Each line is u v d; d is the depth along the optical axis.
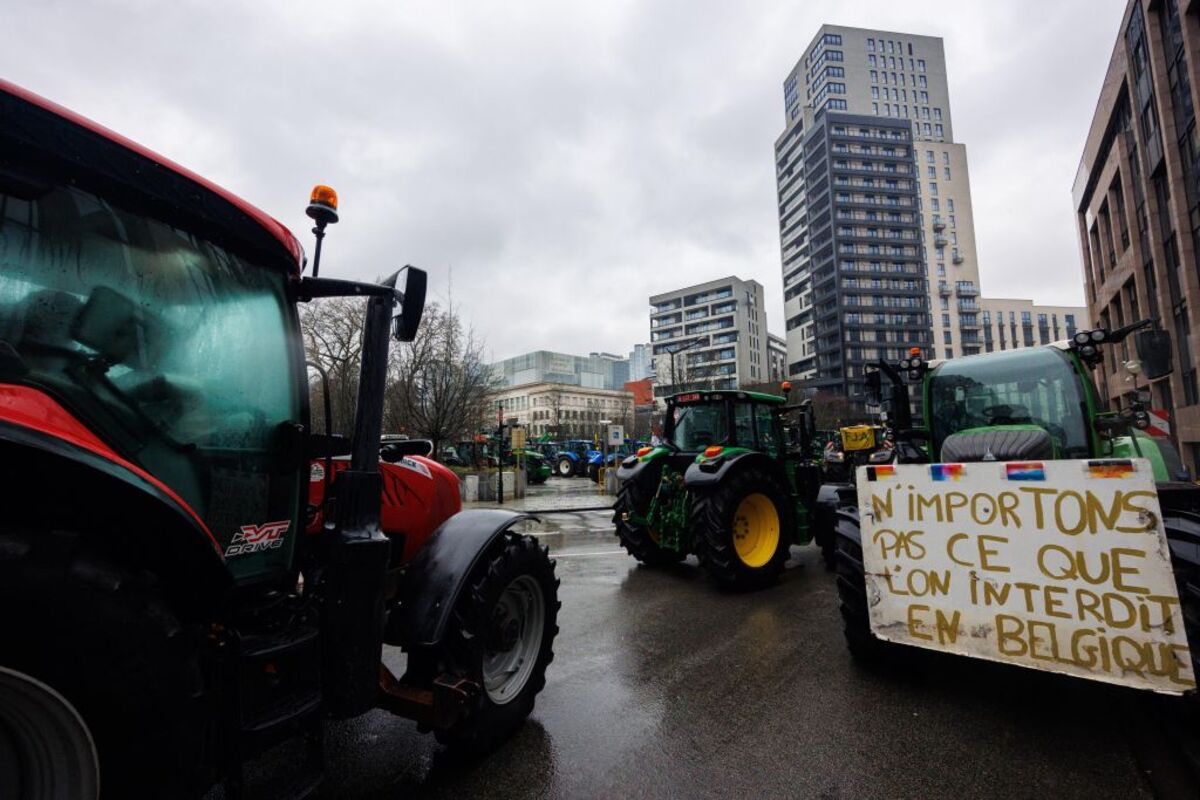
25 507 1.33
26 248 1.42
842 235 88.06
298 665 1.89
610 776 2.51
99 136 1.55
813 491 7.36
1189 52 17.83
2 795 1.26
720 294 104.69
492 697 2.76
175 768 1.36
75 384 1.47
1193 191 18.69
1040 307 106.31
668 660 3.88
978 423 4.30
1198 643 2.57
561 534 10.16
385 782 2.46
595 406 107.06
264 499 2.00
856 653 3.56
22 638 1.16
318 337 17.22
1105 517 2.61
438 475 3.54
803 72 107.81
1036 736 2.79
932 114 104.31
